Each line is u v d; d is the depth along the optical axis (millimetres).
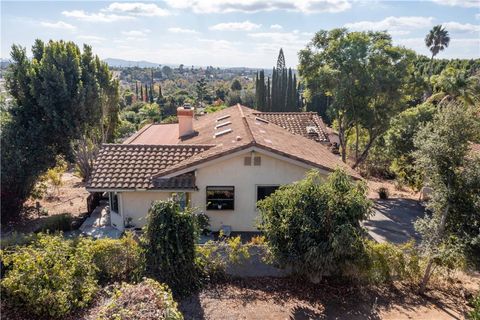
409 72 26516
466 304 10969
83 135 24375
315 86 28484
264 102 75062
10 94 21750
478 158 10000
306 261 10367
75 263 9961
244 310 10047
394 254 11781
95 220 17891
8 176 18562
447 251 10203
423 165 10844
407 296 11320
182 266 10641
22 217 19422
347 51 25891
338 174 11023
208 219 15977
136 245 11344
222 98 123500
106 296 10023
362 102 26688
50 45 23062
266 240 12242
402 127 25453
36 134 20969
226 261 11836
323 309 10320
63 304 8891
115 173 16078
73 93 22781
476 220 9914
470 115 10125
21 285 8805
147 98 120938
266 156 15828
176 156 17141
